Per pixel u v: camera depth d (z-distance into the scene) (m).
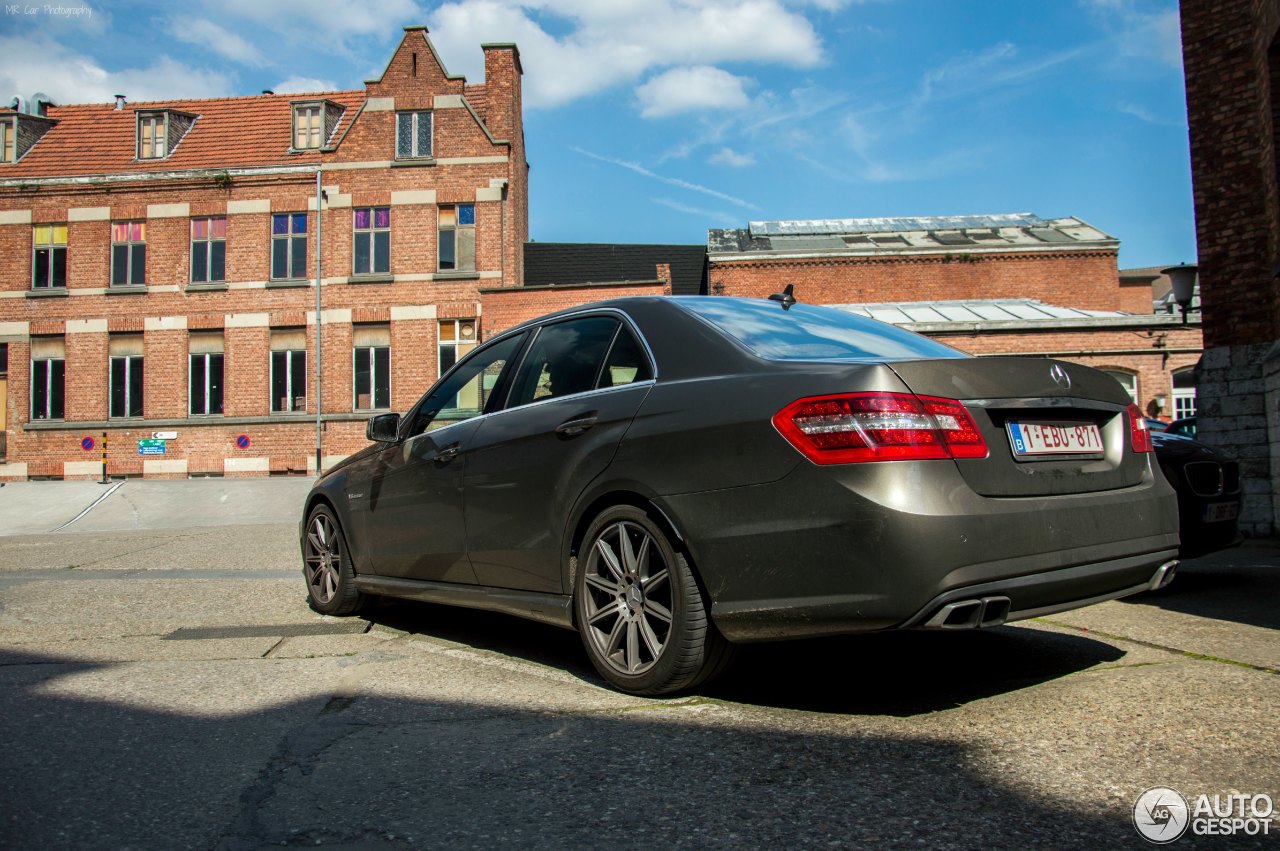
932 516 2.43
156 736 2.72
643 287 22.95
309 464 24.00
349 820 2.06
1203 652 3.48
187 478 24.19
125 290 24.62
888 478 2.47
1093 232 29.78
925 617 2.43
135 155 25.94
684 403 2.98
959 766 2.30
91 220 24.94
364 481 4.62
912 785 2.18
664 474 2.92
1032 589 2.57
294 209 24.52
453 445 3.96
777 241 30.12
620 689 3.11
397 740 2.63
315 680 3.39
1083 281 28.20
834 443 2.54
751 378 2.86
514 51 25.39
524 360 3.91
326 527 5.00
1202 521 5.16
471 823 2.03
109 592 5.88
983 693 2.97
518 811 2.09
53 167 25.84
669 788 2.21
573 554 3.32
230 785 2.29
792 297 3.85
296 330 24.45
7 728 2.83
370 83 24.53
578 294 23.09
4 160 26.16
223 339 24.55
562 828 1.99
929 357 3.17
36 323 24.84
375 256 24.45
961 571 2.44
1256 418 8.40
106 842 1.96
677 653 2.87
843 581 2.49
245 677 3.46
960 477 2.54
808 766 2.33
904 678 3.19
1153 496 3.02
